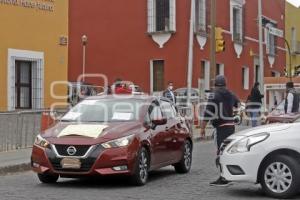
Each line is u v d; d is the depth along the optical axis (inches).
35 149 669.3
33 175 783.1
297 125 600.7
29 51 1334.9
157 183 701.9
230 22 2265.0
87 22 2117.4
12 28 1295.5
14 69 1302.9
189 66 1717.5
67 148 646.5
